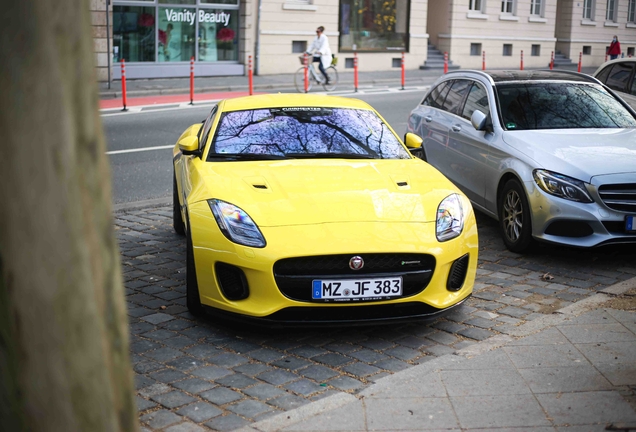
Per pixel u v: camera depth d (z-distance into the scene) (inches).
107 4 776.9
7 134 63.2
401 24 1139.3
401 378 155.7
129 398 73.5
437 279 184.1
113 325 70.7
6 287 65.3
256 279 176.6
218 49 929.5
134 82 824.9
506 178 271.7
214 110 260.1
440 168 322.7
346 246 176.2
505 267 251.3
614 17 1517.0
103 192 68.6
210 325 196.7
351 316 181.9
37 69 63.2
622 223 241.4
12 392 67.1
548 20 1369.3
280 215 184.1
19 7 62.2
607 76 417.4
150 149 474.6
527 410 140.2
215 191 194.4
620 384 150.8
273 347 182.2
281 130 231.6
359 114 246.1
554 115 286.5
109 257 69.7
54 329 66.1
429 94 356.5
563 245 246.1
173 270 246.4
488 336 189.3
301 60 834.8
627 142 265.3
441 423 135.5
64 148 64.8
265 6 956.6
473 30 1242.6
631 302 206.7
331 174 207.2
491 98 293.9
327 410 141.6
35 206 64.3
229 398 152.6
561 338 177.8
